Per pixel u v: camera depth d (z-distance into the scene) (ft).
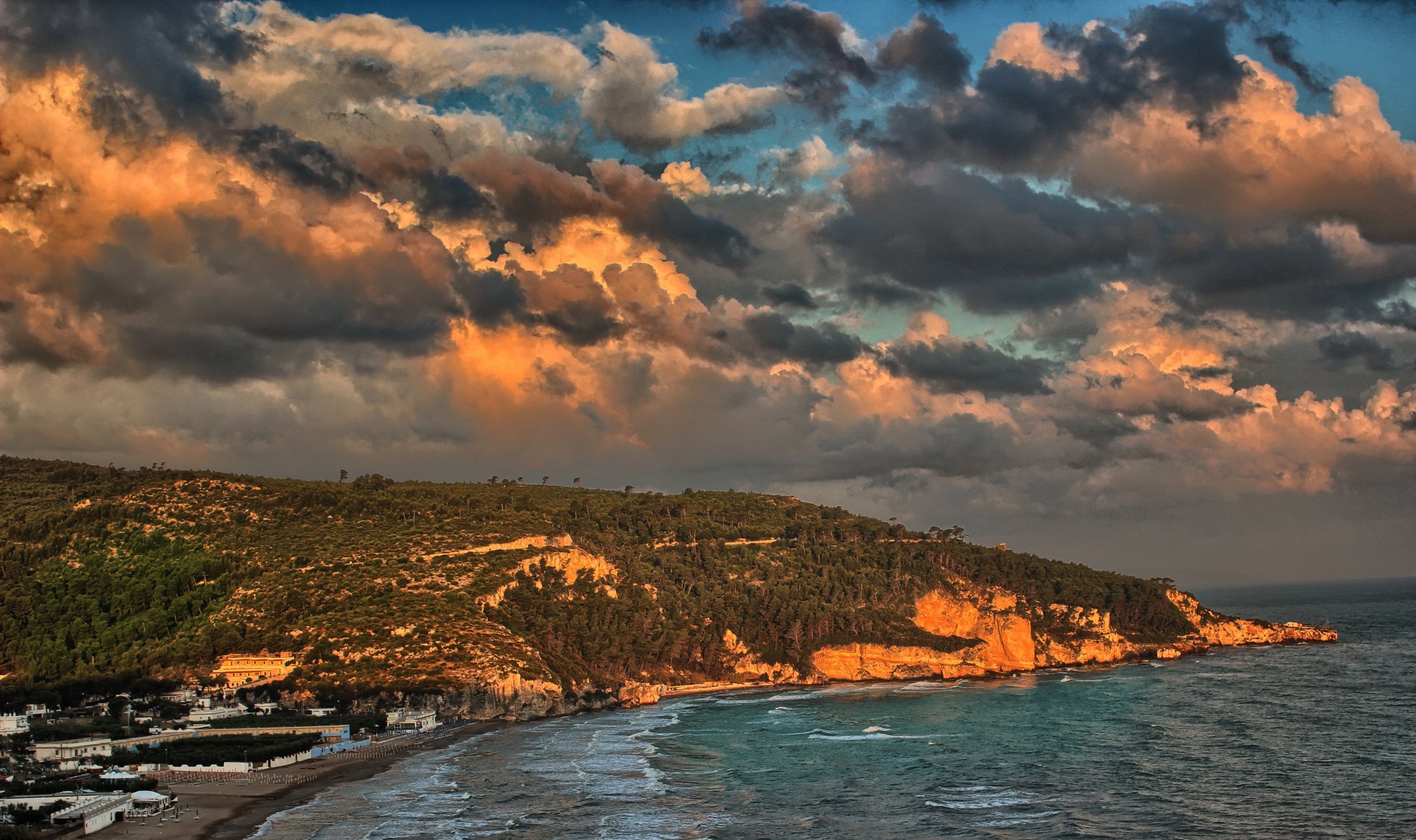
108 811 438.40
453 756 610.65
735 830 427.33
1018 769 553.23
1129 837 417.49
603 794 493.77
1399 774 520.83
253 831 425.69
